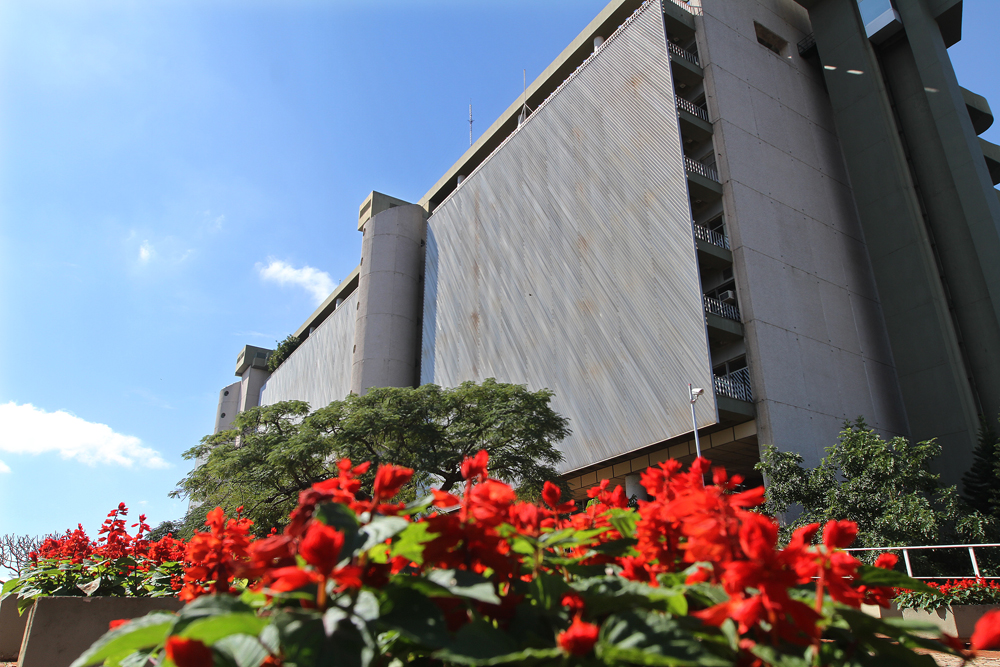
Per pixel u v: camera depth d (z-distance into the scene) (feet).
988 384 81.35
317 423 73.87
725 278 86.12
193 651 3.34
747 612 3.81
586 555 6.15
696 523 4.74
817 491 54.08
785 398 77.71
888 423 85.35
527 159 117.39
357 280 191.42
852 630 4.29
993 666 14.66
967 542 47.09
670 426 78.18
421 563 5.16
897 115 97.50
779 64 104.47
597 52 107.14
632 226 90.53
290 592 3.81
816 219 94.48
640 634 3.76
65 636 13.93
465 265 128.16
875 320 92.63
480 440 71.20
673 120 87.97
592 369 91.09
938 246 89.71
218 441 82.94
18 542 48.67
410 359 149.38
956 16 96.07
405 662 4.58
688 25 98.07
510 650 3.89
